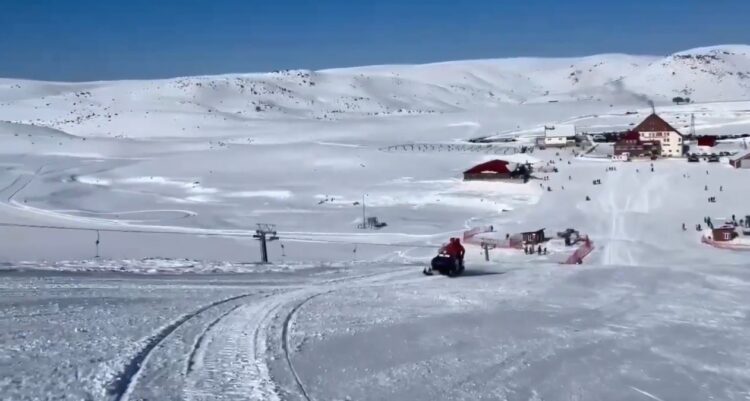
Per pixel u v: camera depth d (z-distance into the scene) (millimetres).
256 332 13008
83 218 67500
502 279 25406
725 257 42656
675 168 88812
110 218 68062
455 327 14781
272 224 64688
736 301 19953
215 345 11703
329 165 100812
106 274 23547
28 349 10602
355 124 176000
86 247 49625
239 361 10648
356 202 76875
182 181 92938
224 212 72188
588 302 19391
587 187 79625
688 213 63375
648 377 11578
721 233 49906
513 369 11547
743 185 75438
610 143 120250
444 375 10930
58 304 15336
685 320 16750
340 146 122438
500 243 49594
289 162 104250
